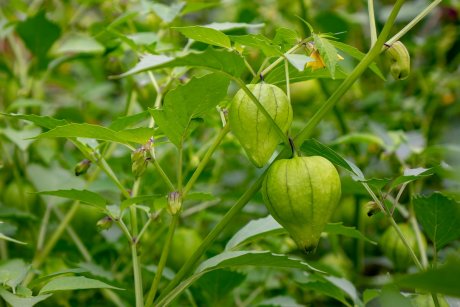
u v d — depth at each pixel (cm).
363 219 104
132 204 71
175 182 101
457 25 140
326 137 121
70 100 139
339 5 151
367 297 78
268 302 84
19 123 100
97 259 97
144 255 92
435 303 71
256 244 98
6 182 101
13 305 67
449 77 128
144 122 104
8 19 111
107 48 90
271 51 67
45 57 104
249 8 113
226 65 63
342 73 71
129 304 91
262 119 66
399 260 90
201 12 151
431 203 73
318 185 64
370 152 111
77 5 136
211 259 71
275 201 65
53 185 94
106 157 94
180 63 63
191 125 68
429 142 120
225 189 114
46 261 90
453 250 96
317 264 79
